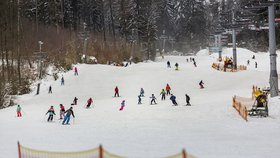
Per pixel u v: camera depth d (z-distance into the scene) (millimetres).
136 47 101625
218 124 25484
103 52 88062
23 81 58969
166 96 47250
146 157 15117
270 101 31250
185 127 24844
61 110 33500
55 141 20750
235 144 18016
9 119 34125
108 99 47438
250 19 53719
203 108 33750
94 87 56156
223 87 52281
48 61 69250
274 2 33156
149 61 103438
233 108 32125
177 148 17328
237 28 62375
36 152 13617
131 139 20734
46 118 34469
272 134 20797
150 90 52844
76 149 17516
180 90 51750
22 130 26328
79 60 76750
